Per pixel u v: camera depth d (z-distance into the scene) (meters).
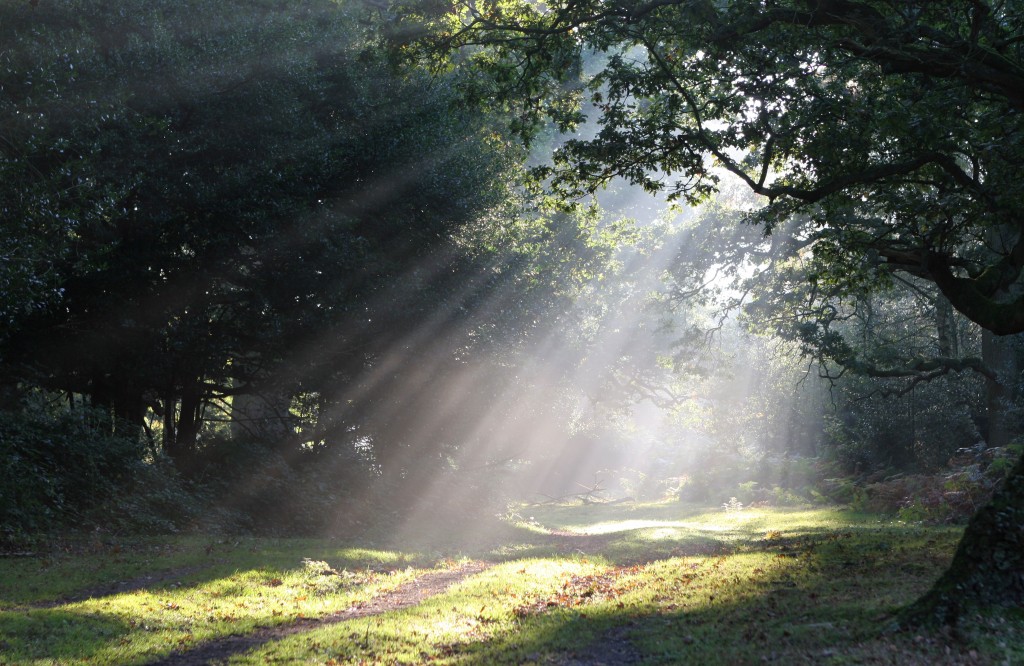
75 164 15.78
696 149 14.59
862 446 35.19
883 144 14.62
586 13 14.55
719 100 14.52
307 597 12.62
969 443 31.89
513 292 27.55
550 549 20.88
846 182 13.67
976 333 34.81
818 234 17.25
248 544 17.44
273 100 19.95
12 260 14.43
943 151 13.80
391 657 8.85
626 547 20.33
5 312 14.94
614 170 15.49
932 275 14.34
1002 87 11.80
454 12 16.33
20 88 15.59
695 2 13.26
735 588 12.13
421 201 23.53
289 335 22.70
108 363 21.44
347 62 22.44
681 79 15.05
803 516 28.88
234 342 22.12
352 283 22.31
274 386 24.95
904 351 34.94
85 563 13.75
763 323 30.47
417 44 16.33
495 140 20.81
